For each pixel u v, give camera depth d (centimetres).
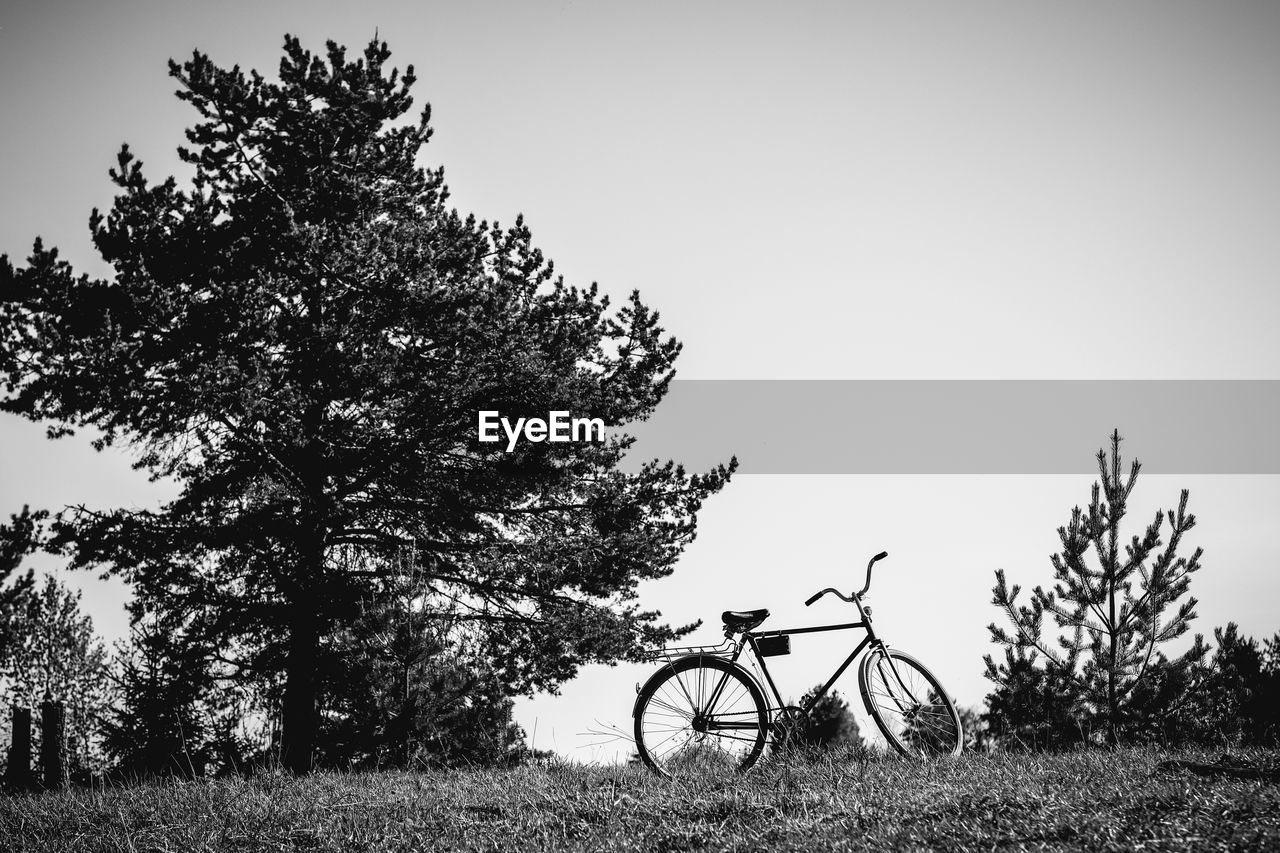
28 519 1639
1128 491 1191
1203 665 1151
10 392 1586
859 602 719
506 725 1345
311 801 727
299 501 1645
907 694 711
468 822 627
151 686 1627
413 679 1326
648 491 1847
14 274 1582
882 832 506
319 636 1606
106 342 1541
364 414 1725
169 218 1702
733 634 716
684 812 588
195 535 1653
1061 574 1182
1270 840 431
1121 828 469
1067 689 1134
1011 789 553
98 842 679
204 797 783
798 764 682
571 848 556
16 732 1329
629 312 1870
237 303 1641
